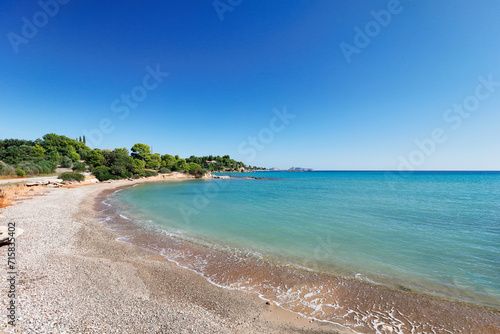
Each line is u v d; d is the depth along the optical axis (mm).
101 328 4914
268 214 22625
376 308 7121
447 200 33500
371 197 37562
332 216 21609
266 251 12188
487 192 44625
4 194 23766
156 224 17719
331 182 86250
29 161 51188
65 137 81750
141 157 96062
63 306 5645
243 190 51750
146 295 7102
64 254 9664
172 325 5359
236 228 16984
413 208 26312
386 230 16547
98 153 69250
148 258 10688
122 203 27562
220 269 9828
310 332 5902
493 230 16625
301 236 14984
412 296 7875
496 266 10422
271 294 7867
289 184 74688
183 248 12430
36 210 18344
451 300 7668
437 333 6008
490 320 6590
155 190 46656
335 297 7730
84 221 16641
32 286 6477
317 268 10125
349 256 11570
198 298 7324
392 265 10508
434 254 11875
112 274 8242
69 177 45062
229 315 6457
